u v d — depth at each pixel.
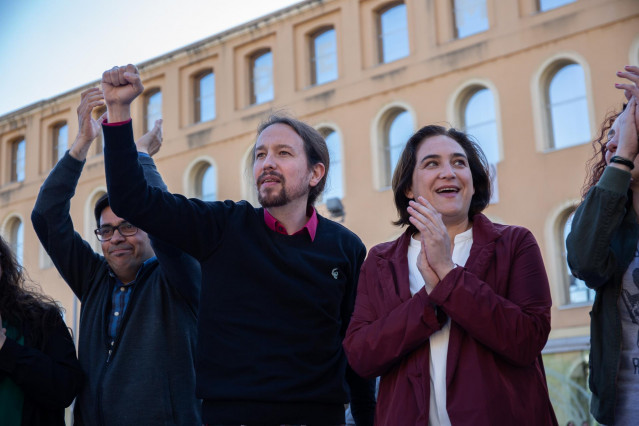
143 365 3.95
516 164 18.72
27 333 4.00
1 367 3.76
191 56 25.27
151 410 3.89
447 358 3.03
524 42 19.02
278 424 3.35
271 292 3.51
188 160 24.70
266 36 23.89
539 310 3.07
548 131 18.62
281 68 23.33
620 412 2.96
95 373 4.04
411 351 3.13
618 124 3.17
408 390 3.08
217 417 3.35
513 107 18.98
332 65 22.62
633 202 3.13
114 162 3.33
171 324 4.02
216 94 24.61
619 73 3.09
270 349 3.42
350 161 21.25
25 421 3.87
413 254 3.41
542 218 18.19
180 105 25.34
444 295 2.97
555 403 17.05
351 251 3.80
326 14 22.75
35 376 3.81
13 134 29.48
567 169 18.03
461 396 2.96
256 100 24.12
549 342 17.33
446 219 3.42
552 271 17.81
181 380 3.97
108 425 3.90
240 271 3.53
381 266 3.37
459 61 19.92
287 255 3.59
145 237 4.27
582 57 18.23
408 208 3.11
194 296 4.07
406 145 3.58
